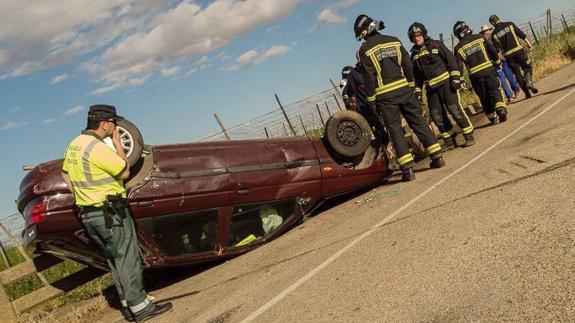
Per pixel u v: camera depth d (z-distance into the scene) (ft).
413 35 29.07
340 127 24.35
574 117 22.85
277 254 19.21
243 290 15.97
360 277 13.09
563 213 12.31
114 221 16.62
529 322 8.51
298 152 23.40
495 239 12.29
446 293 10.51
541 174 16.12
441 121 30.01
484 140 27.81
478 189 17.11
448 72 28.48
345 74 29.63
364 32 24.73
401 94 24.07
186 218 20.04
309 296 13.15
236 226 21.72
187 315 15.61
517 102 40.29
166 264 19.80
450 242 13.12
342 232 18.66
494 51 39.06
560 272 9.68
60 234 17.81
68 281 22.49
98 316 20.20
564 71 48.26
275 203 22.49
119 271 16.83
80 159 16.43
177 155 20.25
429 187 20.43
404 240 14.64
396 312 10.46
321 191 23.75
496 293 9.80
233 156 21.43
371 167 25.32
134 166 19.19
